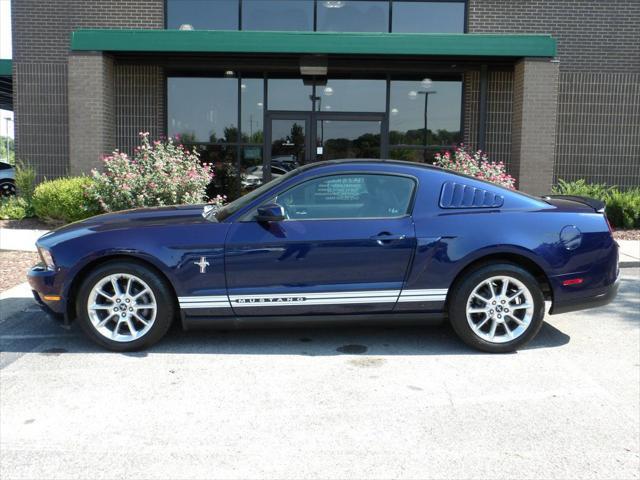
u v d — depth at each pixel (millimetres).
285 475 3195
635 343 5461
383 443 3555
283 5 13594
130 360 4918
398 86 13820
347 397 4215
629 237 11750
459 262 5020
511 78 13664
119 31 12062
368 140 13867
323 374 4648
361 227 5035
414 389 4363
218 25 13586
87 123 12414
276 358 5000
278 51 12039
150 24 13375
